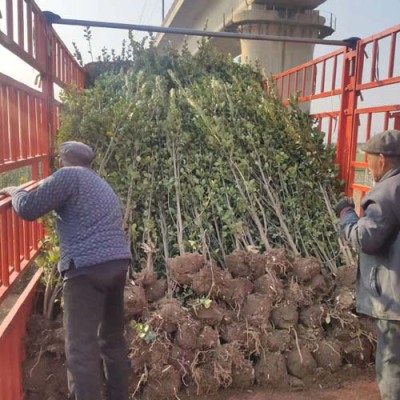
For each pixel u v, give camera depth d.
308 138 4.88
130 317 3.39
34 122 3.64
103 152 4.55
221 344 3.45
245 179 4.62
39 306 3.70
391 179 2.52
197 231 4.17
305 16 14.98
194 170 4.69
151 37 6.79
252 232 4.36
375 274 2.60
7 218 2.70
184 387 3.29
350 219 2.79
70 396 2.74
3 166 2.70
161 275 3.97
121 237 2.80
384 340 2.66
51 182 2.61
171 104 4.92
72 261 2.62
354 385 3.44
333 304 3.74
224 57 6.58
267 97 5.37
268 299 3.57
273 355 3.44
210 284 3.52
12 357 2.89
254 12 14.77
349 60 4.61
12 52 2.94
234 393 3.32
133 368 3.18
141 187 4.37
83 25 4.32
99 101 4.85
